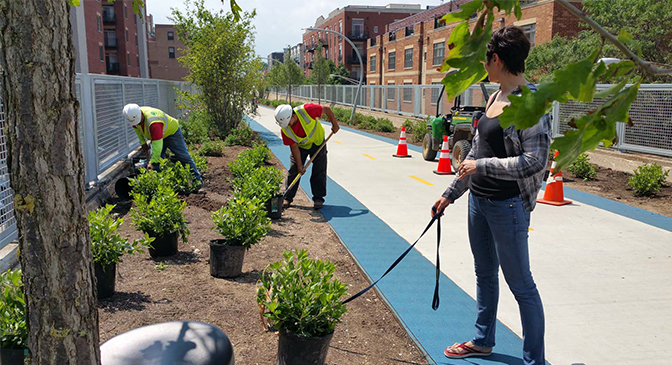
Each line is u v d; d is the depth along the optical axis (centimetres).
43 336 192
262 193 731
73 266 190
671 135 1094
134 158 998
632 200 954
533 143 290
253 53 1897
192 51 1905
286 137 786
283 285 338
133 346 245
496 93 323
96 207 735
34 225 182
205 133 1661
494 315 372
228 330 403
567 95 96
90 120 809
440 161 1203
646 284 536
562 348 402
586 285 532
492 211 315
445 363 371
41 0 171
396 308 468
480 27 104
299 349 326
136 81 1234
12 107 175
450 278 548
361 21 6688
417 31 3819
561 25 2067
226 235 509
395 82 4416
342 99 4091
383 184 1073
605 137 97
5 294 309
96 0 4109
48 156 179
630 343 411
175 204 571
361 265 582
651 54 1504
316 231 715
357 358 377
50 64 175
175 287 480
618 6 1500
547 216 818
